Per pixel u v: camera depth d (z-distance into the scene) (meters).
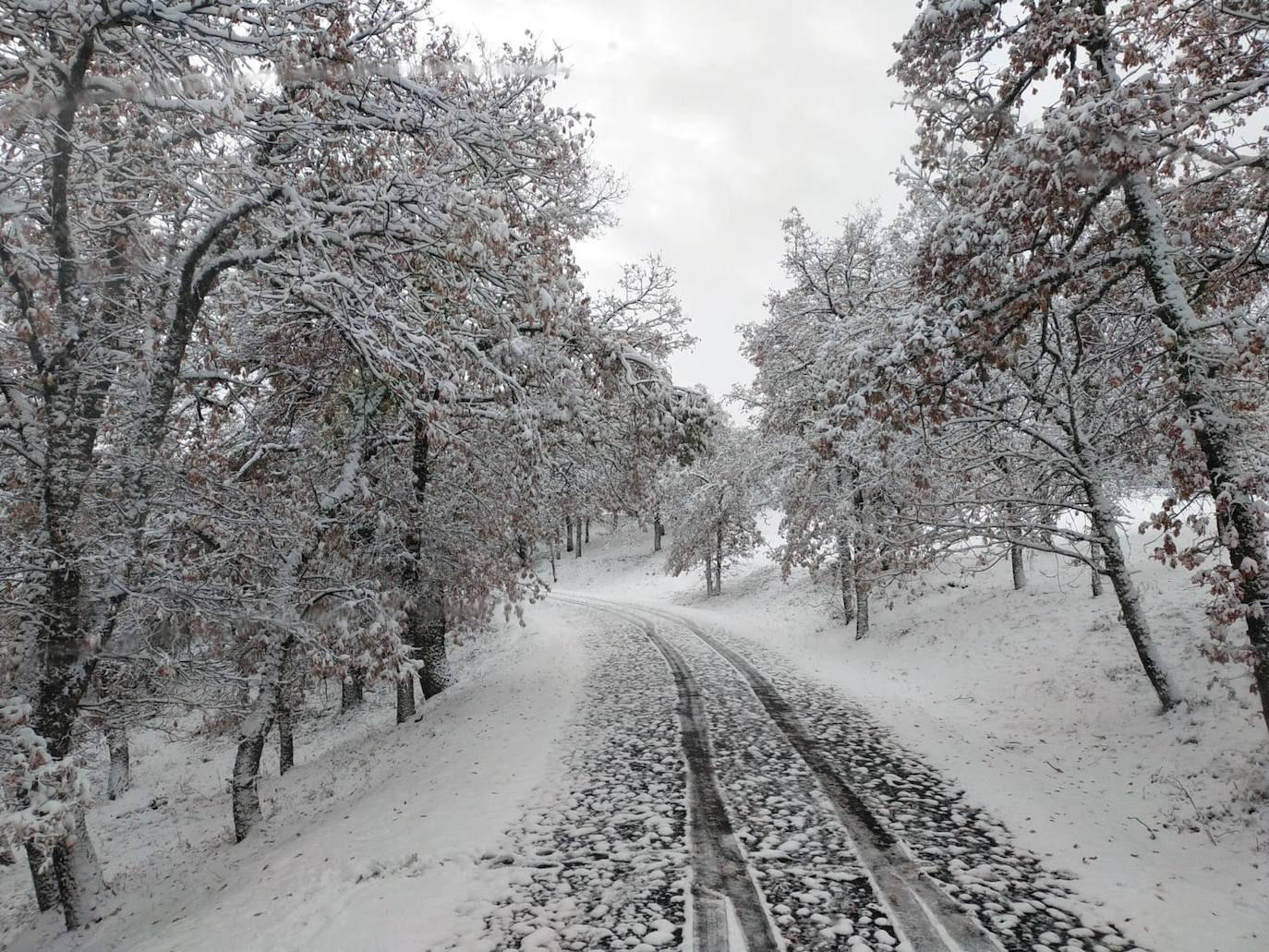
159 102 6.35
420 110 7.84
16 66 6.08
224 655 10.42
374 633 9.77
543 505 16.05
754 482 25.61
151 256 7.98
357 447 12.25
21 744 6.29
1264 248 7.90
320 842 8.50
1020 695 13.22
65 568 7.30
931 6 8.02
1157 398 9.38
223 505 8.76
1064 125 6.26
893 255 18.53
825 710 12.86
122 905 9.29
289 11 6.70
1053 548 10.99
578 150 10.66
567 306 8.20
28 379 7.80
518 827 7.59
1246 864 6.36
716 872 6.39
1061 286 8.57
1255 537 7.19
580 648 21.11
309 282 7.14
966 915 5.57
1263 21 6.00
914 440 11.17
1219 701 9.68
